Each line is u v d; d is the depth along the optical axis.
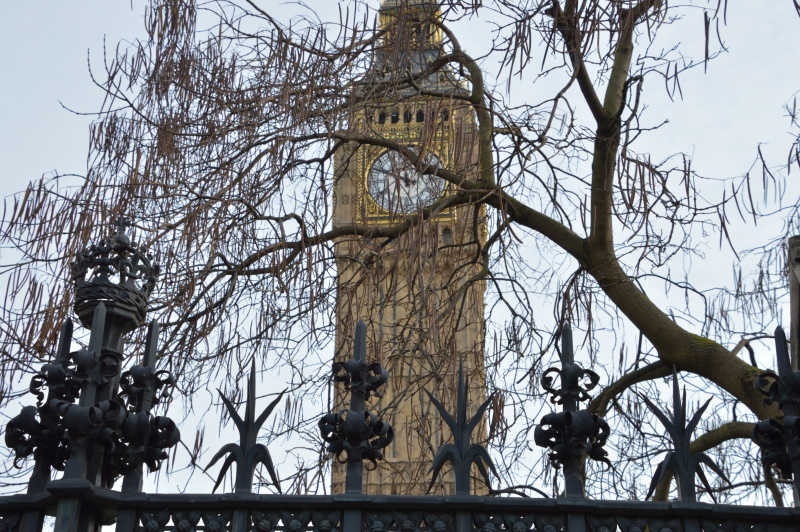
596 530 3.65
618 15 7.47
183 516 3.63
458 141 8.15
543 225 9.88
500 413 8.64
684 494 3.69
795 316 5.13
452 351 8.80
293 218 9.01
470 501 3.61
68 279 7.38
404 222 9.05
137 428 3.67
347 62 8.88
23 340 7.06
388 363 8.48
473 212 9.87
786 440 3.81
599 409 9.38
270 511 3.64
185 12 8.72
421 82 9.47
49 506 3.64
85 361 3.65
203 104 8.80
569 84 8.10
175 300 8.27
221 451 3.68
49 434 3.63
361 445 3.72
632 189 7.85
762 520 3.70
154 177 8.31
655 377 9.51
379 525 3.62
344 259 8.96
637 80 8.70
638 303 9.27
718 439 9.34
